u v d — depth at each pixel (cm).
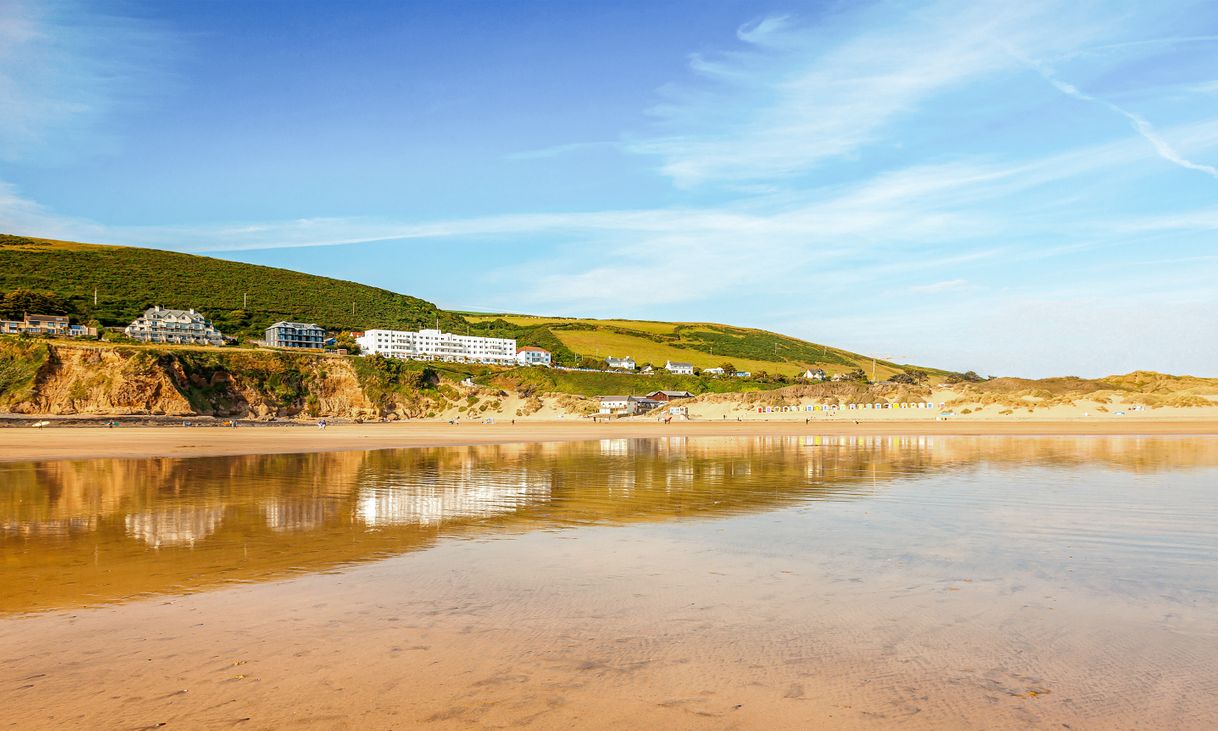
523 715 618
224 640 816
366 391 12988
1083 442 4625
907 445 4466
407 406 13150
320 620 892
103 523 1605
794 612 924
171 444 4694
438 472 2808
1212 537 1402
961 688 682
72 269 17825
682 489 2227
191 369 11144
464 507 1856
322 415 12275
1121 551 1284
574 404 13350
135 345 12388
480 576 1123
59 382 9900
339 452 4009
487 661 749
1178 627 857
